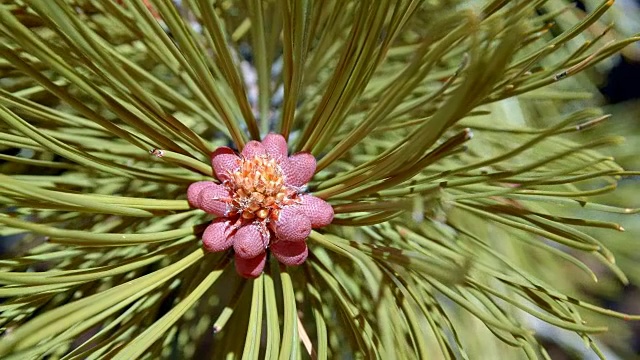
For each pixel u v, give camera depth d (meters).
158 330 0.20
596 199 0.36
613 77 0.50
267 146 0.22
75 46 0.19
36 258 0.22
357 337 0.21
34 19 0.23
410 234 0.24
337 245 0.21
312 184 0.24
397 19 0.20
